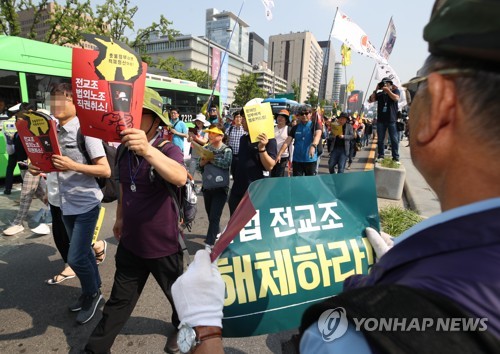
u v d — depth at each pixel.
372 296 0.41
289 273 1.15
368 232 1.23
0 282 3.16
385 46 7.95
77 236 2.41
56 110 2.28
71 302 2.86
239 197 3.49
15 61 6.84
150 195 1.91
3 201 5.73
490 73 0.41
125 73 1.52
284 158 5.96
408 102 0.56
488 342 0.32
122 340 2.40
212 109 9.65
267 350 2.35
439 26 0.43
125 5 16.50
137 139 1.56
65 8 14.67
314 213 1.22
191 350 0.75
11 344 2.35
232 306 1.11
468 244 0.39
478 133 0.43
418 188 6.34
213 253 0.93
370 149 15.55
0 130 6.61
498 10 0.35
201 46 73.62
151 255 1.94
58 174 2.35
